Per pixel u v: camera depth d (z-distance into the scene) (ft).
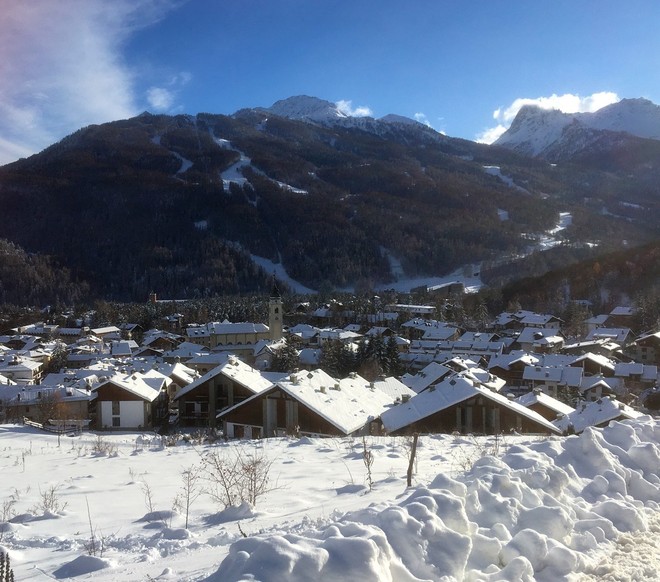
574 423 100.27
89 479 49.32
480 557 20.38
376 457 53.42
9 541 27.76
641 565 21.25
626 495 29.09
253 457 53.01
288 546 17.13
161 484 45.14
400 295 552.41
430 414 93.15
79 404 149.38
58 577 21.42
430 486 24.34
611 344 290.76
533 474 27.45
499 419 92.63
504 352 309.22
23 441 87.71
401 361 275.39
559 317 397.39
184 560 22.31
